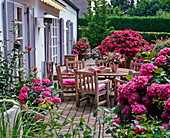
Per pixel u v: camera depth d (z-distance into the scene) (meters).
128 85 3.00
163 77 3.25
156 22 24.70
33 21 7.56
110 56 6.91
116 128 2.81
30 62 7.32
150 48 8.82
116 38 10.57
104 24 19.41
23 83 4.84
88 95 6.47
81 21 24.31
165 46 7.52
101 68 6.95
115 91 6.41
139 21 24.98
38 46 8.66
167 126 2.67
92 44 19.38
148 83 3.05
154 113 2.96
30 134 2.51
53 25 11.30
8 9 5.92
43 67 8.27
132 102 2.93
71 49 16.39
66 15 14.77
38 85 4.77
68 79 6.78
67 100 6.91
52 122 2.69
